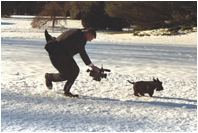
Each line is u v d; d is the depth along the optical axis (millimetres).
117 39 28141
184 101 5656
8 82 6844
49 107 4504
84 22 42438
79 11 56125
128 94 6141
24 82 6922
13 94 5410
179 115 4379
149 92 5910
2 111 4105
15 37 25266
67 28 44688
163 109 4762
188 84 7559
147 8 34531
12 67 9406
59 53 5258
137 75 8648
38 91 5918
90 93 6082
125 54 14766
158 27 37469
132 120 3963
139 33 32781
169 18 36594
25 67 9508
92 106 4723
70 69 5465
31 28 41250
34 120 3754
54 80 5711
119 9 35125
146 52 16391
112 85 7070
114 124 3725
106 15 41781
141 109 4672
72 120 3832
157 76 8664
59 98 5316
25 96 5305
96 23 41938
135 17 36344
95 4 42031
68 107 4578
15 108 4316
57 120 3799
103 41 24859
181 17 32938
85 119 3910
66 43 5297
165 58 13688
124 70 9578
